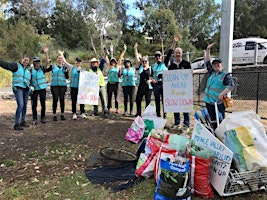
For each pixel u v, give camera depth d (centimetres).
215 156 353
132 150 531
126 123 767
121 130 687
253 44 1700
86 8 3697
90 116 874
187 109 619
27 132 680
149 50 3891
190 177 347
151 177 400
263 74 1373
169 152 370
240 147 356
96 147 555
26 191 376
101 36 3675
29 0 4675
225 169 341
